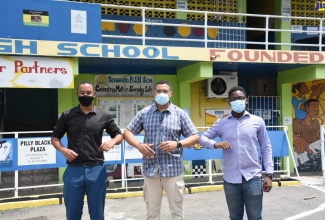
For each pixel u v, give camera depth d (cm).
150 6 1123
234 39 1191
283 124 1205
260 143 471
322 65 1064
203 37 1167
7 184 960
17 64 827
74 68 874
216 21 1176
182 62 991
